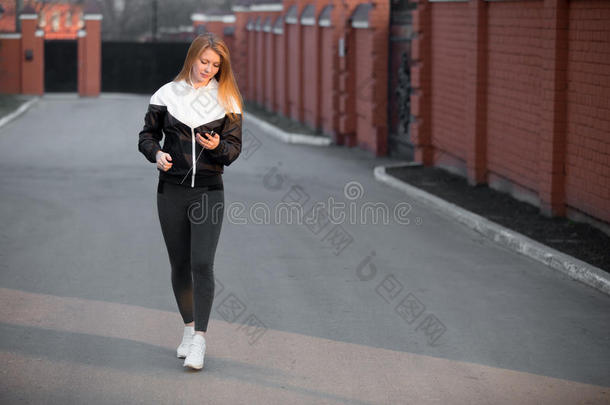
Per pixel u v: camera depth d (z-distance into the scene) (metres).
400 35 46.09
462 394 12.70
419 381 13.24
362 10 51.47
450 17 37.53
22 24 103.00
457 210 28.33
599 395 12.73
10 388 12.70
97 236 24.64
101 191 33.72
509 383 13.20
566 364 14.14
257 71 95.44
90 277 19.70
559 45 25.78
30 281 19.27
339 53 55.06
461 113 36.59
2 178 37.44
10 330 15.56
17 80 104.00
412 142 44.56
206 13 111.00
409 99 44.81
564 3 25.59
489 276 20.39
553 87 26.00
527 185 29.56
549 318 16.88
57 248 22.94
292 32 73.69
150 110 13.58
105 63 110.19
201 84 13.51
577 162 25.42
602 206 23.95
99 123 69.56
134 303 17.53
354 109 54.69
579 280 19.91
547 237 23.66
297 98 70.81
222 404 12.16
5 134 60.38
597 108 23.97
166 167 13.12
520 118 30.00
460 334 15.76
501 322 16.56
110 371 13.49
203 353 13.60
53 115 77.62
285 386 12.93
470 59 34.03
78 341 15.00
